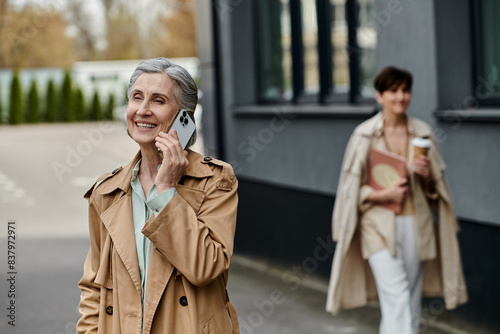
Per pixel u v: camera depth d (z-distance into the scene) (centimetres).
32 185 1606
